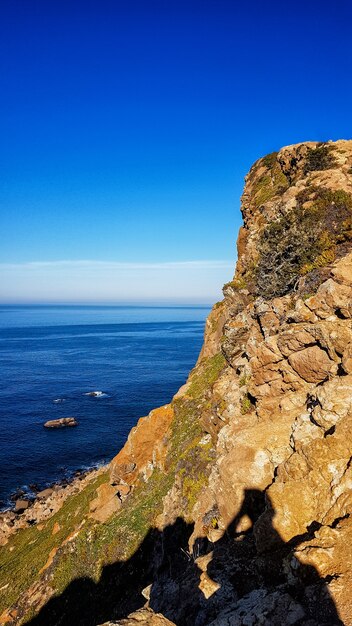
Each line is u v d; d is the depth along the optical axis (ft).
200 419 80.94
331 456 33.99
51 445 201.26
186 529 58.70
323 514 31.35
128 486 93.25
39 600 73.82
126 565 68.23
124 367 396.98
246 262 97.81
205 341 127.24
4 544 115.34
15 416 244.63
